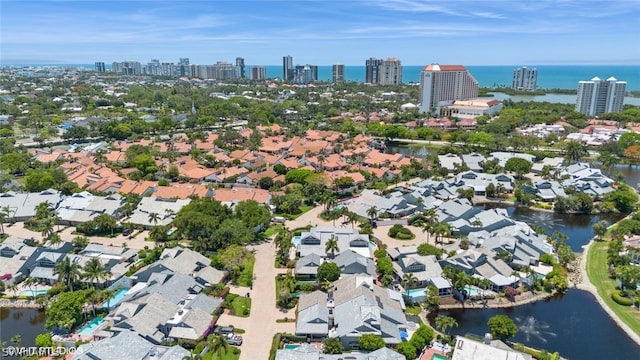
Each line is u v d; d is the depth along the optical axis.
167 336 100.75
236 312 110.06
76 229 159.50
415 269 126.12
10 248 132.00
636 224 156.12
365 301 103.81
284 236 142.75
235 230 144.38
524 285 124.62
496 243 141.62
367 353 90.44
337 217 168.12
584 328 107.31
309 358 87.12
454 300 118.62
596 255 144.62
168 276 119.94
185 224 148.88
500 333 99.25
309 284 121.75
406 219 174.25
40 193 183.00
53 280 123.75
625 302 115.62
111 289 118.69
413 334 98.94
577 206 182.00
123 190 194.88
